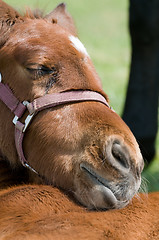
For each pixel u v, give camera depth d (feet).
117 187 14.19
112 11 94.73
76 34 18.35
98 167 14.25
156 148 39.83
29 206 14.05
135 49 35.76
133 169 14.34
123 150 14.15
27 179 17.69
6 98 16.25
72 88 15.47
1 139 16.92
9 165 17.63
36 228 12.96
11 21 16.43
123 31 83.35
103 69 63.41
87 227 13.19
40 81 15.61
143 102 36.50
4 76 16.29
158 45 35.35
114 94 51.78
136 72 36.17
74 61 15.83
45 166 15.74
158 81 36.50
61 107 15.40
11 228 13.15
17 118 16.12
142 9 33.78
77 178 14.87
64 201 14.64
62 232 12.84
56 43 15.90
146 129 36.60
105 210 14.71
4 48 16.20
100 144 14.30
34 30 16.20
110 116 14.99
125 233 13.30
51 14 18.48
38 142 15.71
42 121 15.56
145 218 14.24
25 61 15.62
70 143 14.98
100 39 79.00
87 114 15.05
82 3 100.37
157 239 13.52
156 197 16.07
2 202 14.24
